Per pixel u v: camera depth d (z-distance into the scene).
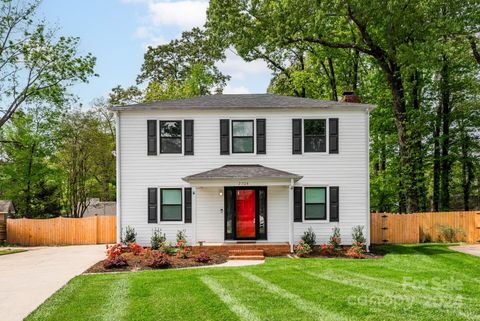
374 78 32.97
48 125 31.27
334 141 20.27
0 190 40.66
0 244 25.83
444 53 25.45
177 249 19.19
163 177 20.31
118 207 20.14
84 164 45.41
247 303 9.91
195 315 9.09
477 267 15.52
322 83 35.72
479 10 24.11
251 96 22.78
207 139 20.42
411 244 23.28
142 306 9.83
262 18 27.67
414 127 28.91
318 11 24.19
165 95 42.47
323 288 11.34
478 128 31.45
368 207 20.19
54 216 40.03
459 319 8.54
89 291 11.49
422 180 31.02
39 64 26.56
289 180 18.95
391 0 23.44
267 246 18.88
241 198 20.39
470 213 24.42
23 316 9.34
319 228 20.14
